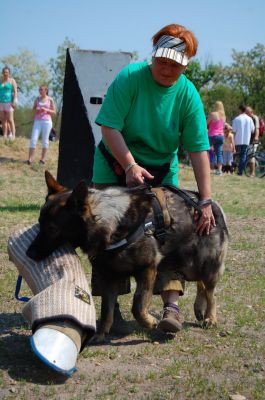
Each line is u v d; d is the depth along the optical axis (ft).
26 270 14.20
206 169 15.26
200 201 15.26
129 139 14.99
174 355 14.44
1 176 47.60
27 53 162.71
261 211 39.22
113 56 34.88
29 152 52.54
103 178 15.43
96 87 34.47
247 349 15.02
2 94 58.13
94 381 12.59
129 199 14.15
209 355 14.52
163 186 15.42
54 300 12.82
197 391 12.14
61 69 154.40
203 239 15.52
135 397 11.84
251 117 68.59
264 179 61.41
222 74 179.11
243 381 12.87
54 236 13.66
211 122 60.59
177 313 15.67
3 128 59.11
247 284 21.81
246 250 27.84
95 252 14.05
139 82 14.43
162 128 14.76
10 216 32.45
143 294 14.51
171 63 13.89
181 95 14.76
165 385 12.51
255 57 185.47
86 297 13.28
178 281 15.62
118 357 14.16
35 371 12.90
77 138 34.73
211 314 16.78
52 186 14.30
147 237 14.24
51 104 52.39
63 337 12.39
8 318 16.83
